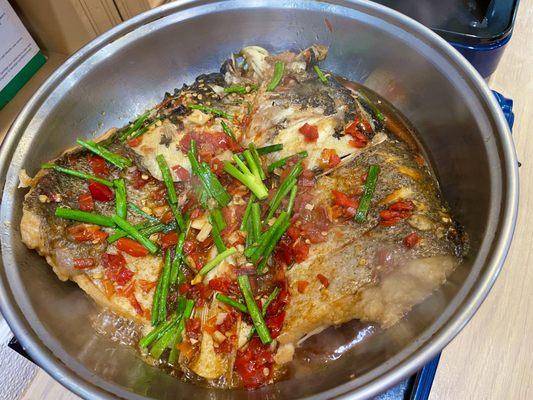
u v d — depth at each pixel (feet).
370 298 0.82
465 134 0.89
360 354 0.82
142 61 1.06
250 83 1.10
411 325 0.78
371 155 0.91
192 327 0.88
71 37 1.15
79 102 1.01
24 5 1.07
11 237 0.83
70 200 0.91
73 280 0.89
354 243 0.83
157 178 0.96
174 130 0.97
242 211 0.96
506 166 0.77
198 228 0.95
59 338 0.77
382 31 0.99
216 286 0.89
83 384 0.69
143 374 0.83
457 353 0.91
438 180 0.98
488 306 0.95
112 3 1.11
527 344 0.91
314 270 0.83
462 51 1.05
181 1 1.01
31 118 0.93
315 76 1.05
